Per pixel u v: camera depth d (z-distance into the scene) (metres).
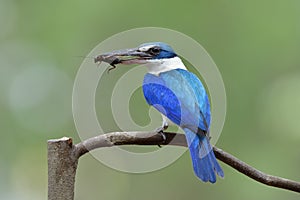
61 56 14.60
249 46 13.71
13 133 16.94
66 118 16.36
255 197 13.94
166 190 15.77
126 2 13.67
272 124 12.66
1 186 18.05
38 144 16.88
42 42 14.88
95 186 16.72
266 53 13.65
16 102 16.75
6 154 17.16
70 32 14.22
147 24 13.67
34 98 16.50
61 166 4.93
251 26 13.70
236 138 13.81
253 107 13.70
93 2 13.86
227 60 13.77
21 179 17.98
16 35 15.62
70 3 14.12
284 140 12.75
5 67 16.30
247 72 13.71
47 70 15.30
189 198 15.48
